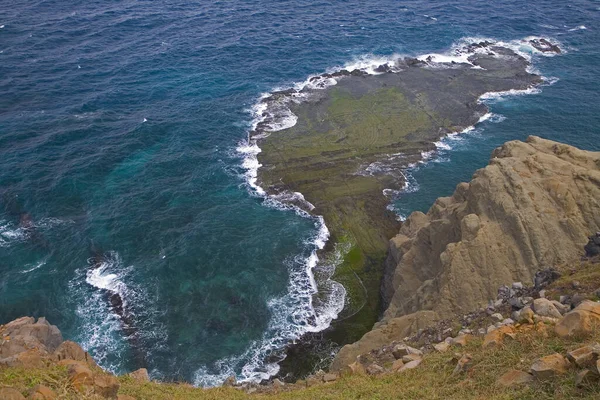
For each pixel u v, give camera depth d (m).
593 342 20.33
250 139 82.75
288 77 99.19
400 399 22.75
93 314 55.06
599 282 28.33
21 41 104.00
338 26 120.06
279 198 71.81
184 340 52.91
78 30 110.75
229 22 120.19
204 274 60.34
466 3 134.12
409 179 75.06
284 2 133.25
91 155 76.62
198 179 74.38
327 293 58.91
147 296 57.41
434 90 95.75
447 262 47.12
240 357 51.44
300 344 53.03
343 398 24.53
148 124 84.00
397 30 118.38
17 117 82.75
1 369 23.06
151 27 115.25
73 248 62.38
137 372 29.75
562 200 47.81
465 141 82.50
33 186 70.38
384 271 61.53
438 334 33.94
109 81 94.25
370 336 44.12
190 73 98.75
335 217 68.81
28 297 56.34
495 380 21.11
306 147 81.12
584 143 80.50
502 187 49.78
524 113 88.62
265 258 62.78
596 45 111.19
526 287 34.69
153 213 68.19
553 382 18.70
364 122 86.81
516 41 113.50
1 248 61.81
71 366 22.97
